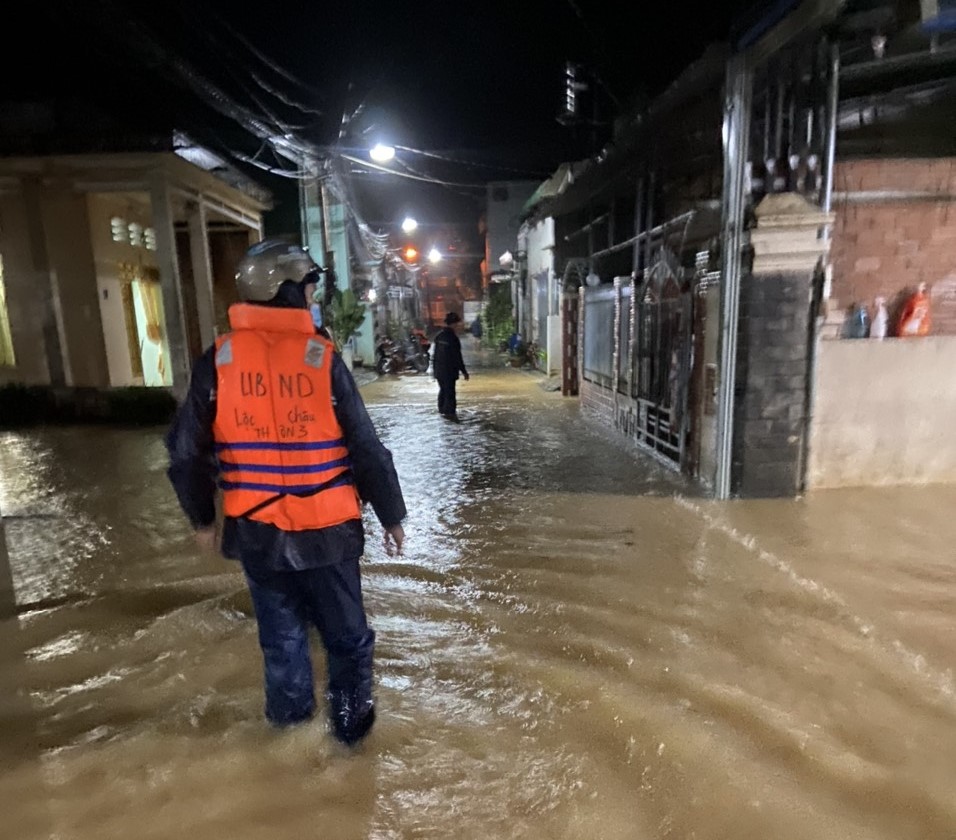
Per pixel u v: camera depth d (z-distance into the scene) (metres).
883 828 2.40
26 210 10.99
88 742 2.92
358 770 2.74
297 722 2.97
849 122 6.20
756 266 5.69
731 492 6.10
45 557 5.00
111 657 3.62
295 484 2.57
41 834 2.42
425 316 49.88
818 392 5.99
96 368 11.51
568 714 3.08
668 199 8.01
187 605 4.22
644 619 3.93
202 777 2.71
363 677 2.82
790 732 2.91
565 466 7.44
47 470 7.64
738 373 5.93
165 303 10.96
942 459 6.27
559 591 4.31
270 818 2.49
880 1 4.52
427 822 2.46
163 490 6.71
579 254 12.80
